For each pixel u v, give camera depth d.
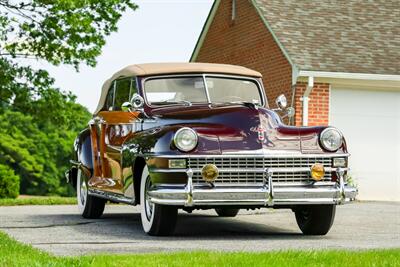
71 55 25.88
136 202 9.52
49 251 7.60
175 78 10.29
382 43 20.14
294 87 18.56
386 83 19.03
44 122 28.06
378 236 9.66
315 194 8.97
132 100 9.84
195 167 8.73
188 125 9.03
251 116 9.09
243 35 22.09
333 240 9.09
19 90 26.73
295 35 19.73
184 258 6.64
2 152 61.28
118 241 8.64
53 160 66.81
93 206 11.74
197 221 11.77
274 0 21.16
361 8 21.61
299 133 9.16
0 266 6.12
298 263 6.39
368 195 19.00
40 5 25.52
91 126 11.34
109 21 26.53
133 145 9.35
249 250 7.82
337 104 18.86
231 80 10.47
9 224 10.80
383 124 19.20
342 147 9.22
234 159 8.80
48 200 16.36
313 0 21.52
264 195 8.80
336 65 18.70
